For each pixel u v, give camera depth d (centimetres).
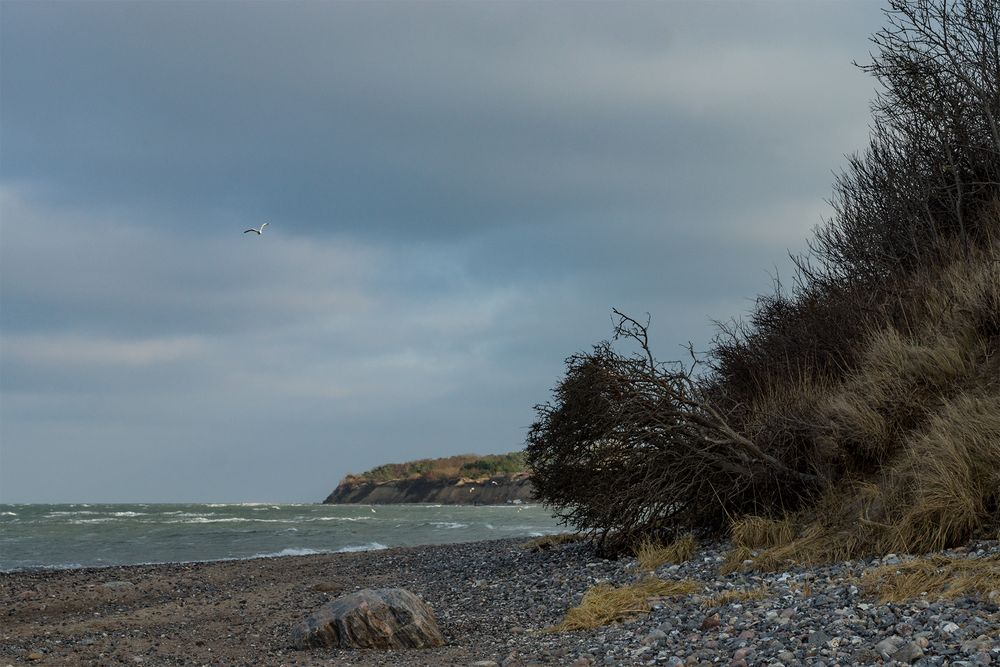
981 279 1165
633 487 1241
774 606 775
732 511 1213
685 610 836
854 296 1379
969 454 916
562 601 1013
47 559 2661
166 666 831
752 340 1461
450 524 4809
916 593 727
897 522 912
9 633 1058
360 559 1980
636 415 1227
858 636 637
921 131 1446
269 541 3391
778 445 1199
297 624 948
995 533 827
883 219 1493
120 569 1939
